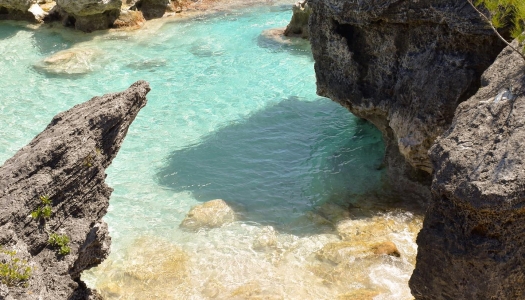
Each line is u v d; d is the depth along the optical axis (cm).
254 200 1513
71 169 940
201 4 3206
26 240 883
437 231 857
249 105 2089
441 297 874
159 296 1173
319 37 1650
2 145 1844
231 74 2352
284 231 1376
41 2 3059
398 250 1257
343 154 1714
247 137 1862
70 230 943
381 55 1510
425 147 1373
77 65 2423
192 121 1991
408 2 1355
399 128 1441
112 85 2266
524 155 796
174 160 1744
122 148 1823
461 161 838
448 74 1309
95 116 1002
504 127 850
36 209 899
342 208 1448
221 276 1225
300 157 1719
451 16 1261
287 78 2297
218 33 2803
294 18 2661
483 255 803
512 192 771
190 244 1341
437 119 1323
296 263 1259
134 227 1421
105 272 1254
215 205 1458
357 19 1477
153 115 2041
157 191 1584
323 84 1698
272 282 1197
